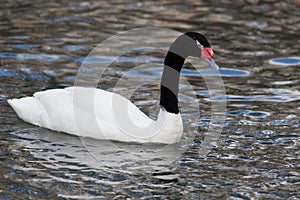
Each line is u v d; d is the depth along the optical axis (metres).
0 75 16.91
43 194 11.28
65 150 13.00
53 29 20.89
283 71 18.20
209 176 12.15
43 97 14.07
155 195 11.37
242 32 21.41
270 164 12.64
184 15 22.84
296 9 23.81
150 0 24.44
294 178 12.09
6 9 22.64
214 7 23.88
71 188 11.52
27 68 17.55
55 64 17.97
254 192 11.55
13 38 19.89
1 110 14.77
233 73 18.00
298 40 20.77
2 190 11.39
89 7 23.34
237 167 12.52
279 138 13.80
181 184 11.79
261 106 15.62
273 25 22.14
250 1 24.55
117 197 11.25
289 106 15.62
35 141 13.34
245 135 13.97
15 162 12.43
